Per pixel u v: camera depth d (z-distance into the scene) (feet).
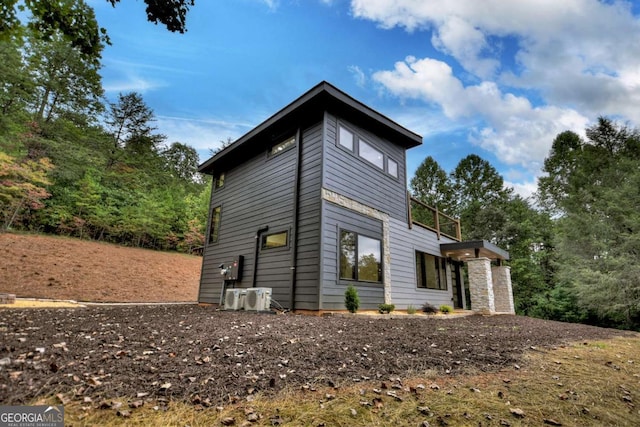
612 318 44.83
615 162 55.42
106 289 40.32
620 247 45.73
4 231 45.55
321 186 23.57
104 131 73.36
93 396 6.20
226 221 34.45
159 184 77.92
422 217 78.23
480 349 12.16
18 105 53.31
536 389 8.16
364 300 25.32
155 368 8.03
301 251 23.97
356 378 8.27
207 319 17.02
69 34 12.36
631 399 7.94
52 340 10.09
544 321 27.22
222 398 6.65
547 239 64.64
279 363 9.10
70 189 56.65
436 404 7.00
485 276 33.81
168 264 57.26
